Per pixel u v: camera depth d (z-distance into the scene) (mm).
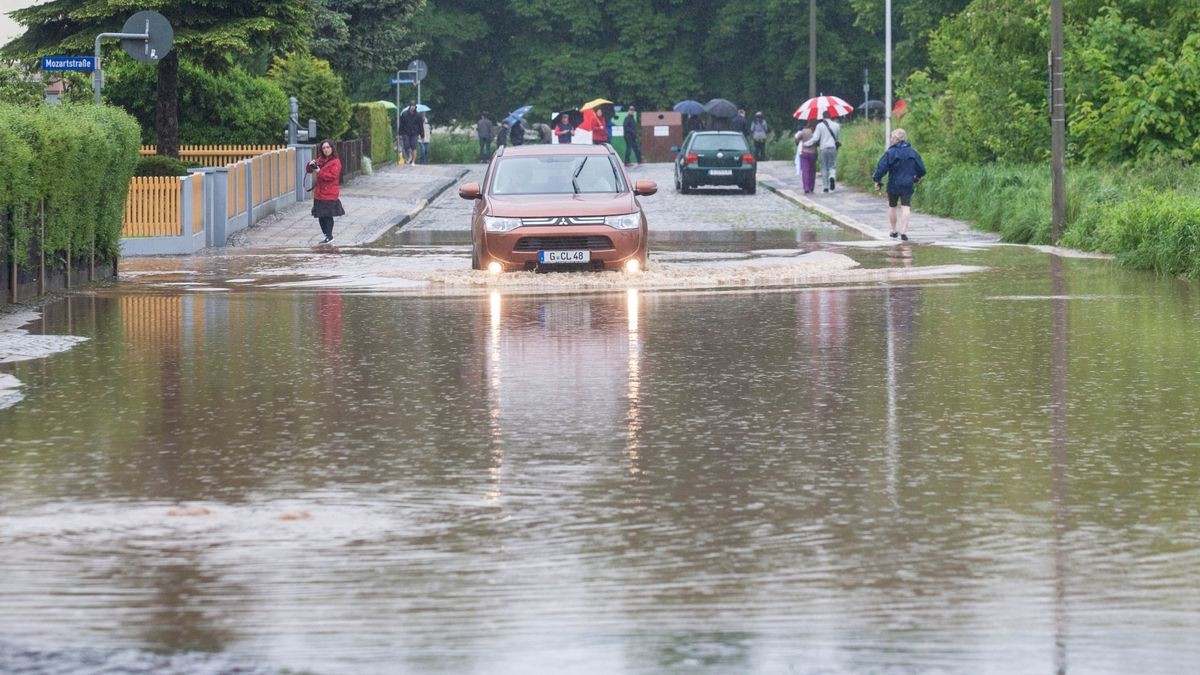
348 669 13523
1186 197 58156
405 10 131500
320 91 110438
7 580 16328
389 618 14969
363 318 41531
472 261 56656
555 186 55656
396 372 31656
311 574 16562
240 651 14016
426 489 20844
